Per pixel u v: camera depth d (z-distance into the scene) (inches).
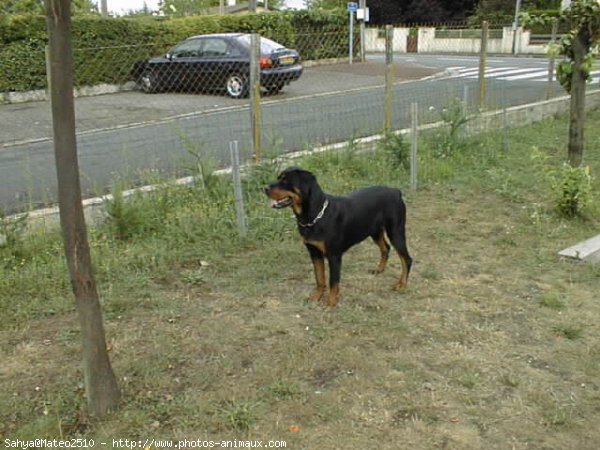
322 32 919.0
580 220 255.9
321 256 178.7
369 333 163.5
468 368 146.4
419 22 1759.4
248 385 138.6
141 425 124.8
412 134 292.5
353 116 446.3
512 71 828.0
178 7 1424.7
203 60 570.9
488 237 239.8
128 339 158.6
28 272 194.5
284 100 541.3
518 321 171.2
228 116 455.8
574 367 147.8
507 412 129.9
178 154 331.3
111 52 620.4
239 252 220.7
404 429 123.9
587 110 537.0
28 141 389.1
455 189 302.4
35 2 405.1
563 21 291.9
